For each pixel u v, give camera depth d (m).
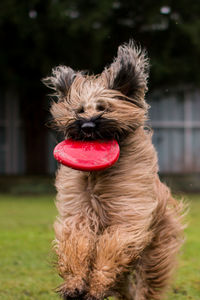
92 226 4.81
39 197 19.12
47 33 19.19
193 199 18.38
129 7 19.22
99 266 4.43
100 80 5.20
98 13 18.48
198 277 7.05
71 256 4.45
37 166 22.84
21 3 18.98
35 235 10.38
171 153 25.34
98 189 4.78
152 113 25.17
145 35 19.50
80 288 4.37
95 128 4.75
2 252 8.70
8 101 24.56
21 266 7.68
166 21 19.56
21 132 24.64
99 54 19.12
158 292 5.50
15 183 21.06
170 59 19.62
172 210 5.52
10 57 20.30
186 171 25.67
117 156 4.65
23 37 19.19
